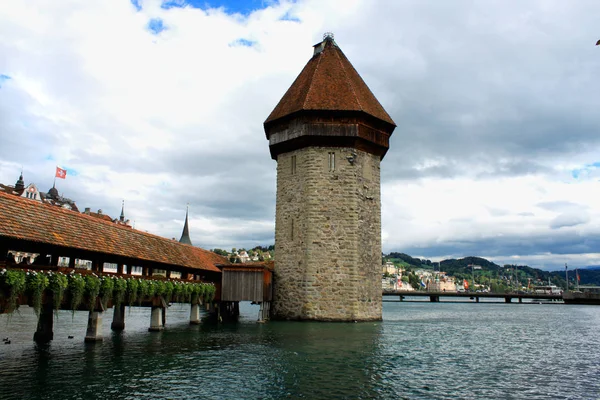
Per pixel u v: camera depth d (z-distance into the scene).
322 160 29.28
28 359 15.39
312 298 28.36
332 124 29.09
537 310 64.94
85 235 17.67
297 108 29.66
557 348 22.06
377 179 31.05
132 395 11.46
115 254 18.38
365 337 22.56
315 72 31.41
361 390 12.41
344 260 28.48
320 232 28.67
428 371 15.18
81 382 12.50
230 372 14.10
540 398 12.33
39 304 13.91
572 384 14.05
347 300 28.22
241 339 20.86
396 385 13.09
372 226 30.28
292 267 29.50
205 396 11.52
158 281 21.84
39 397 11.05
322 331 24.19
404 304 91.56
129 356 16.23
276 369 14.64
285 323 27.59
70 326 24.72
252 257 187.50
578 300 92.75
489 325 35.25
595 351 21.19
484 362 17.41
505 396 12.42
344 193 28.98
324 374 14.12
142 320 30.22
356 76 32.97
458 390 12.83
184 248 27.56
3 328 24.05
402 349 19.45
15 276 13.06
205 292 27.03
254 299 28.28
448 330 29.64
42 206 16.75
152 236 24.47
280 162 31.33
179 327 25.88
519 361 17.89
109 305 19.80
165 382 12.74
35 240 14.17
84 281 16.12
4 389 11.66
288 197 30.39
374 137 30.30
